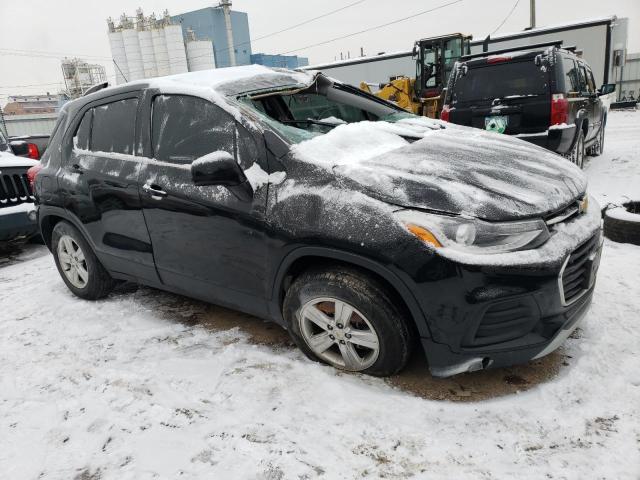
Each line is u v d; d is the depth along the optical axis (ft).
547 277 6.77
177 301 12.21
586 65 26.21
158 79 10.58
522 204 7.03
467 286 6.64
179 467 6.55
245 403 7.76
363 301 7.45
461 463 6.23
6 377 9.28
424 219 6.88
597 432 6.55
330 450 6.63
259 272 8.54
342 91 12.23
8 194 16.85
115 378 8.83
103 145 11.20
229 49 172.24
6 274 16.33
